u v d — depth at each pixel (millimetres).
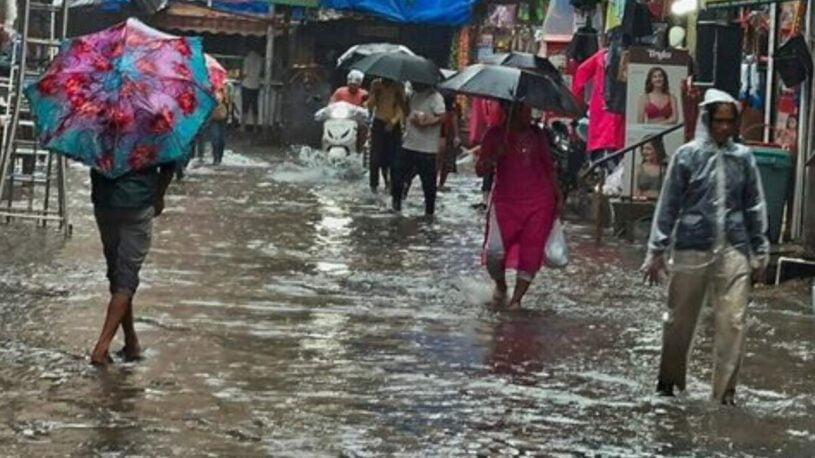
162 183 12828
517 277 16984
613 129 27875
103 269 17797
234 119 52031
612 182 26703
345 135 37000
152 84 12469
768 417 11703
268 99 51438
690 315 12211
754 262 12195
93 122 12352
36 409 10773
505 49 44875
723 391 12109
